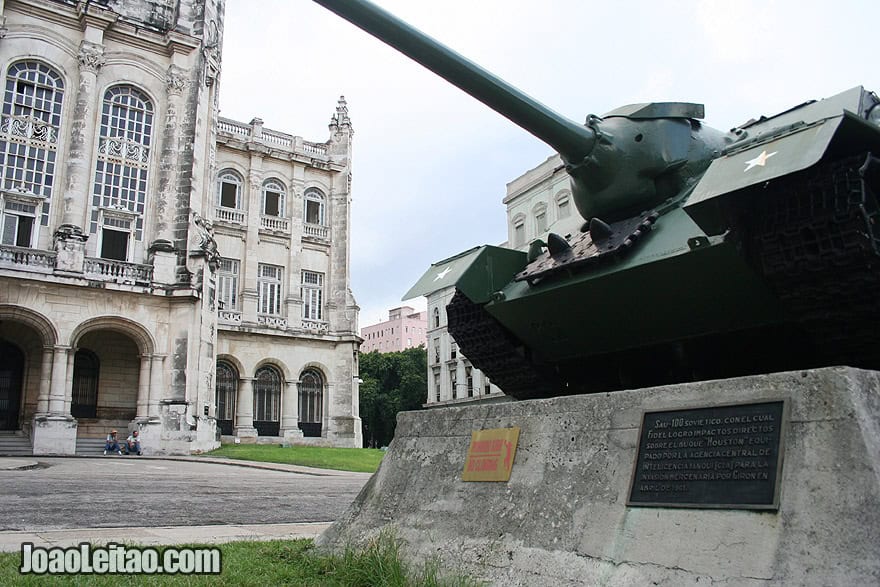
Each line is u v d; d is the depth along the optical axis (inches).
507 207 1711.4
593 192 295.4
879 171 213.3
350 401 1648.6
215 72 1425.9
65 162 1194.0
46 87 1203.9
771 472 162.7
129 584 203.5
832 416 158.4
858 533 143.5
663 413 190.4
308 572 224.1
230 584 207.0
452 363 2081.7
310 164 1733.5
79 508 416.2
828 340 234.1
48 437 1069.1
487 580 197.6
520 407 230.2
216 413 1528.1
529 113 271.6
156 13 1332.4
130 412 1247.5
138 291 1166.3
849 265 205.6
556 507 200.1
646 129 287.0
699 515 169.9
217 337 1507.1
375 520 252.2
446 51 259.6
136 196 1243.2
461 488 231.3
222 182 1646.2
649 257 251.9
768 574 150.5
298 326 1638.8
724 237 224.2
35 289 1100.5
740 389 177.6
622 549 178.2
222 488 604.1
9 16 1187.3
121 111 1258.0
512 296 305.9
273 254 1657.2
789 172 189.8
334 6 249.9
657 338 286.5
